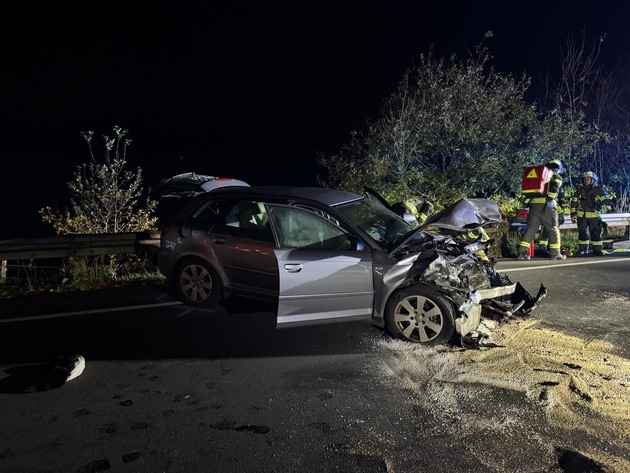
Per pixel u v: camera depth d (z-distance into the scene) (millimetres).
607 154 16078
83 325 5965
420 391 4402
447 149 12812
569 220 13242
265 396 4309
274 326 5910
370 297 5562
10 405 4117
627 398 4254
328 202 5988
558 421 3918
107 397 4270
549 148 13023
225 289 6266
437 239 5879
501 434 3750
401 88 13359
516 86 13328
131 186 10484
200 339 5535
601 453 3516
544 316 6441
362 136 13508
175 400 4230
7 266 8133
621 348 5344
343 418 3967
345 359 5043
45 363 4902
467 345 5352
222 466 3355
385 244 5730
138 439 3658
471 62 13312
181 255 6453
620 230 14891
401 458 3461
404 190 12242
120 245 8422
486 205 6805
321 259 5500
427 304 5379
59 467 3328
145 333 5703
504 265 10023
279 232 5930
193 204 6609
